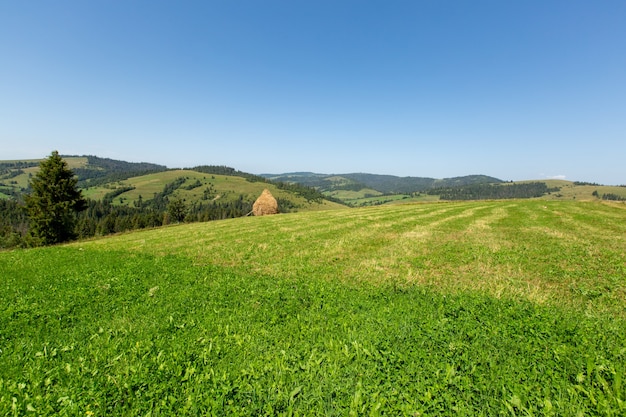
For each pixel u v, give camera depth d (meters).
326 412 4.45
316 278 11.74
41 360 6.18
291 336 6.79
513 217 29.91
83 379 5.39
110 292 10.62
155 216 124.31
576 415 4.14
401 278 11.27
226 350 6.27
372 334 6.49
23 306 9.29
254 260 15.58
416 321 7.07
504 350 5.72
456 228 23.61
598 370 4.99
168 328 7.50
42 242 46.47
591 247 15.63
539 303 8.29
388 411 4.38
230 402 4.67
